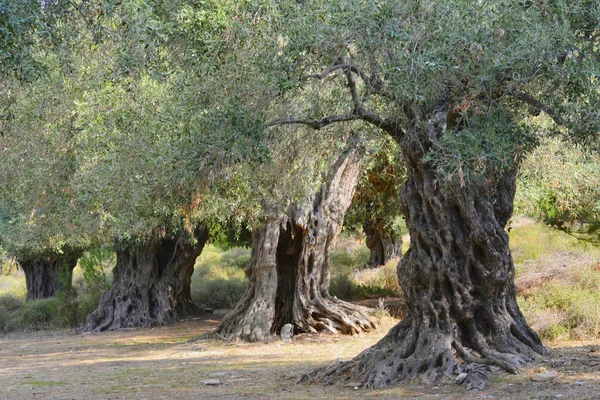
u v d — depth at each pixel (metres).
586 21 7.67
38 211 14.22
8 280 47.28
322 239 18.58
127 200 12.02
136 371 13.47
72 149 12.91
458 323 9.84
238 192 12.55
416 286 10.13
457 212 9.82
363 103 9.94
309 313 18.34
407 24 7.97
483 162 8.02
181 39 9.52
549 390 8.09
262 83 8.68
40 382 12.45
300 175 12.44
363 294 26.73
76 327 26.58
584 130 7.53
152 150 10.62
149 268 25.27
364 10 7.92
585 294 14.65
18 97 11.93
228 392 10.25
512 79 7.85
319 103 9.79
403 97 8.37
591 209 19.39
